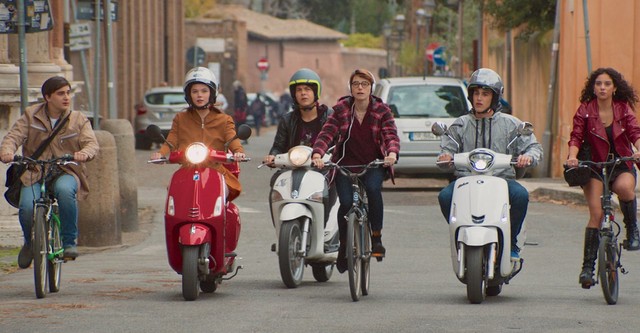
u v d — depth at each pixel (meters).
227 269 21.44
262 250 31.69
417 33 119.12
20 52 28.25
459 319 18.12
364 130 21.42
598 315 18.67
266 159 22.19
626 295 21.75
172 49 124.62
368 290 21.84
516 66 70.38
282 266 22.06
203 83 21.25
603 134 20.41
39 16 28.20
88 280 24.20
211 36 157.50
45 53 37.31
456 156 20.19
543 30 60.44
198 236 20.08
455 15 105.44
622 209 20.66
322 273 23.86
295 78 22.59
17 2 28.06
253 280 24.39
